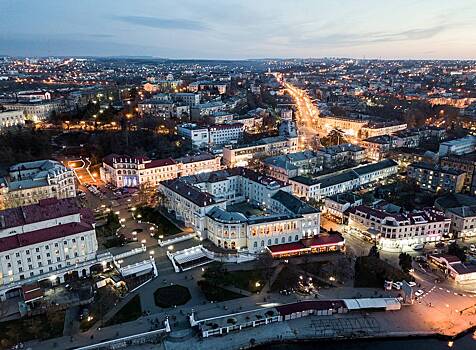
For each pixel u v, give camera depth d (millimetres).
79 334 146375
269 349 146375
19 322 152875
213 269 179375
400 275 183125
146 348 143000
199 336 148000
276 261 195250
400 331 151625
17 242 169625
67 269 178875
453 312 162250
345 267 188500
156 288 174375
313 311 160375
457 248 199000
